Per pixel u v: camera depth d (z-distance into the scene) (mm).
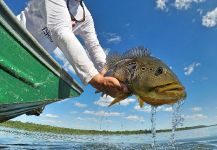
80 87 721
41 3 607
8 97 449
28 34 476
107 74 530
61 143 1587
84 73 546
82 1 748
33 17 672
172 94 464
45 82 561
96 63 820
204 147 1324
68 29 581
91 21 800
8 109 592
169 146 1385
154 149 1288
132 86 491
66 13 587
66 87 652
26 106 645
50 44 719
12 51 447
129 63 503
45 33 679
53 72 589
